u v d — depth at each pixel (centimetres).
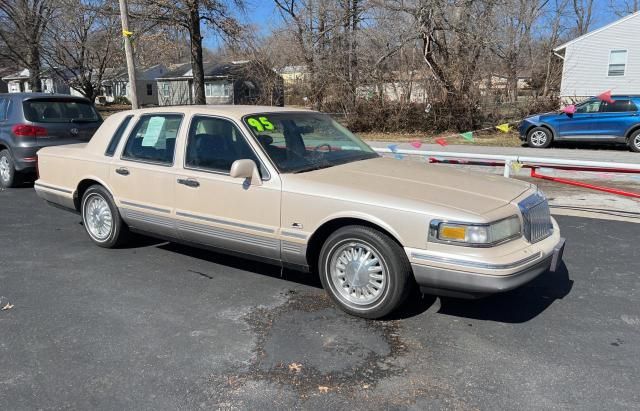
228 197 446
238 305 426
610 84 2894
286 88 2569
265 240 432
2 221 703
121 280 482
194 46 2544
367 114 2203
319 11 2445
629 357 342
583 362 336
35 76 3197
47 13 3062
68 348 356
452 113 2091
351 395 301
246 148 443
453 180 424
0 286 468
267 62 2636
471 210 358
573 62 2927
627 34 2800
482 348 355
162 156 500
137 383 315
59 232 649
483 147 1730
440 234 355
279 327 387
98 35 3294
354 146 518
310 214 403
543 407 290
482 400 296
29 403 295
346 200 387
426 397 299
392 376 321
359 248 393
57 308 421
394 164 477
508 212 368
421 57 2180
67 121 953
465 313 409
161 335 375
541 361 337
